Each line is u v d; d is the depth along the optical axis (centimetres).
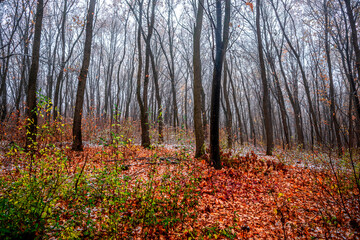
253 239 364
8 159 478
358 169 661
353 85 564
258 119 3612
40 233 285
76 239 295
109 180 372
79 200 341
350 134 959
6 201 263
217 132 748
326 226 395
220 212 457
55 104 1348
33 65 797
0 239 248
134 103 3225
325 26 999
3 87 1388
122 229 340
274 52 2127
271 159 1080
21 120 766
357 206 461
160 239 345
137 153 926
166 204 430
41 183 325
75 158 729
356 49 724
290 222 418
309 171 760
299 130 1638
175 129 1538
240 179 664
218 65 738
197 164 748
